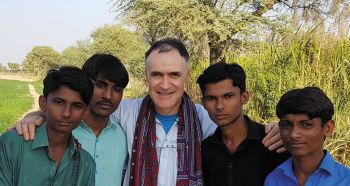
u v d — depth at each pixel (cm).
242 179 285
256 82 688
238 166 287
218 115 282
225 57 1224
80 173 270
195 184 294
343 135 520
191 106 313
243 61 898
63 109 254
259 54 782
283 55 680
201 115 329
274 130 284
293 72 639
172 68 289
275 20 1342
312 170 246
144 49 1992
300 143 240
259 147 286
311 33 659
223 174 290
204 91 287
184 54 299
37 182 259
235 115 283
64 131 258
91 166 278
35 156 259
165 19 1409
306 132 239
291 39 710
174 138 306
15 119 1823
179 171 297
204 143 304
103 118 308
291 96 243
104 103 304
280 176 259
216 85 279
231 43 1436
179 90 296
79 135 307
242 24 1363
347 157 510
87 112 307
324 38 643
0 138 264
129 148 315
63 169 265
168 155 303
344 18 633
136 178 298
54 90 255
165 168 300
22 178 256
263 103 672
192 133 305
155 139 305
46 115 260
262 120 646
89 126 309
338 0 643
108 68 305
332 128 248
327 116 240
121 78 308
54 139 261
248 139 287
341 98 572
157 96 296
